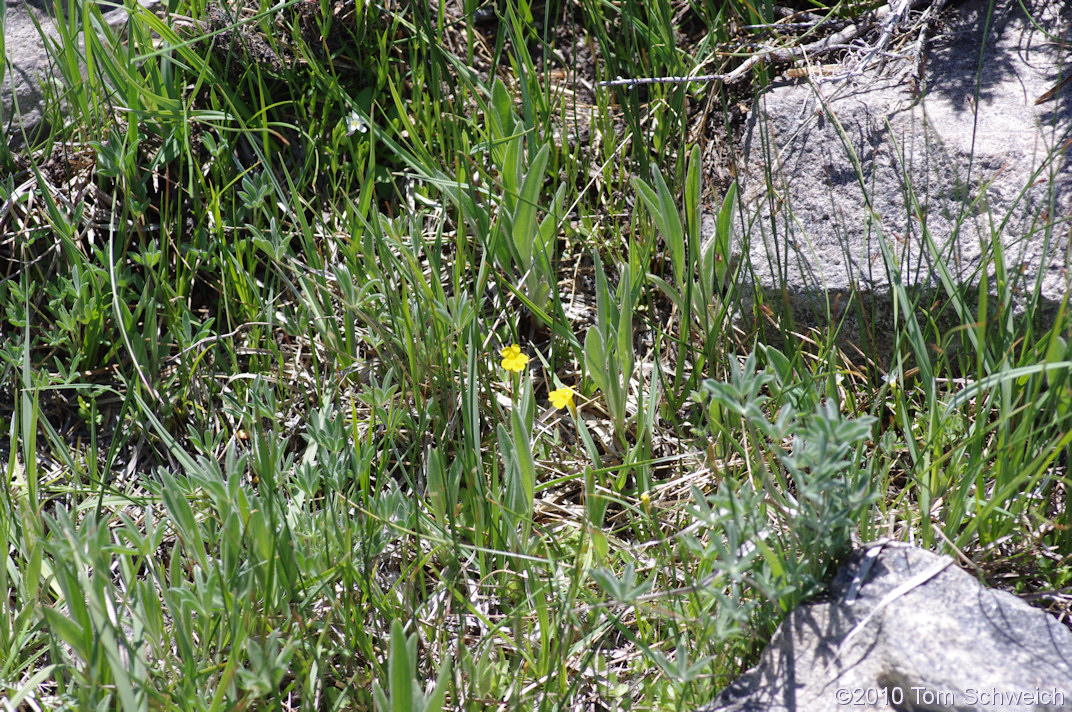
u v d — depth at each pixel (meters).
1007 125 2.85
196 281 3.12
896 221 2.76
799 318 2.78
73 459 2.63
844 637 1.87
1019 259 2.31
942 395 2.57
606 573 1.79
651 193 2.65
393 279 2.81
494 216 2.96
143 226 3.08
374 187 3.30
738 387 1.94
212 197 3.10
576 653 2.13
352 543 2.24
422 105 3.31
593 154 3.37
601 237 3.17
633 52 3.31
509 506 2.27
